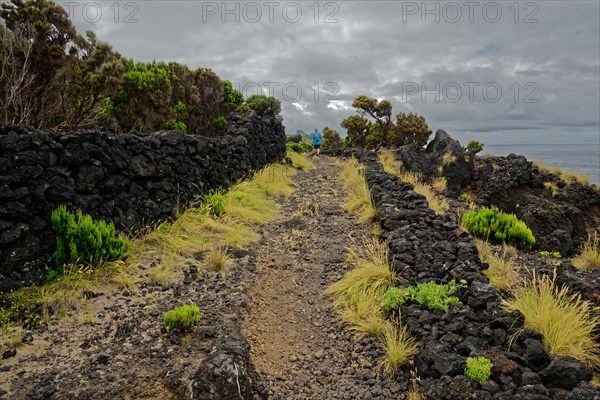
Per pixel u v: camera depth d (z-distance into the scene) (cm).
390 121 2802
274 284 621
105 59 955
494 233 841
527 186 1836
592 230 1644
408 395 388
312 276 651
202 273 604
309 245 774
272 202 1042
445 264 561
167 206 759
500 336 413
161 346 424
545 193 1806
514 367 358
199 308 506
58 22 849
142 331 453
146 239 668
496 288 519
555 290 515
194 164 875
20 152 487
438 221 728
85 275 526
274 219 927
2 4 805
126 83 1111
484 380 352
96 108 935
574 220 1548
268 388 402
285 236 817
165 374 382
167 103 1213
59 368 390
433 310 473
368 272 584
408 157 1880
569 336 419
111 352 414
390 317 496
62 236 532
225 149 1068
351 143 3838
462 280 507
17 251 475
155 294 535
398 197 918
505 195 1761
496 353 379
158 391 368
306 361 451
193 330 453
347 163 1689
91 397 357
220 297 539
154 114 1179
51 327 446
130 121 1145
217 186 994
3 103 672
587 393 321
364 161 1728
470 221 870
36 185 505
